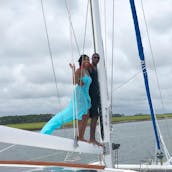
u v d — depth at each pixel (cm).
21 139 479
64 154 1470
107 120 662
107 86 676
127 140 2338
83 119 677
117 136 2577
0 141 455
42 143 509
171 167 908
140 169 892
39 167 553
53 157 1426
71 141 573
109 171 550
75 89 653
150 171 919
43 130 637
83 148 598
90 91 702
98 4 682
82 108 675
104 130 659
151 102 899
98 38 679
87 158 1298
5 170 535
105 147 655
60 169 544
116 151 787
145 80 880
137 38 864
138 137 2481
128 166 944
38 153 1586
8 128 465
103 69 674
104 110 664
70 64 655
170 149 1786
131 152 1731
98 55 677
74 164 552
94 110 696
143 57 866
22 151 1734
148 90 882
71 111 652
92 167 550
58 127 646
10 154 1680
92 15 704
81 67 681
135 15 864
